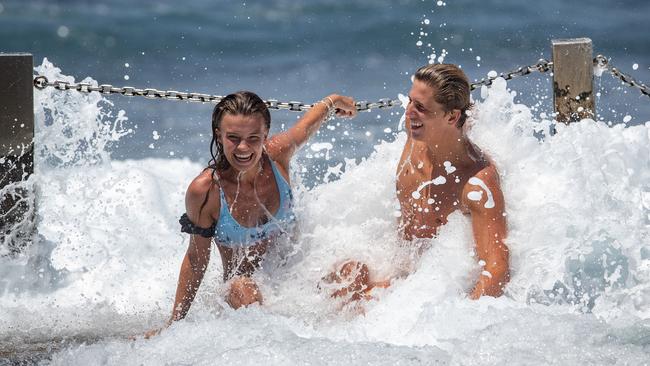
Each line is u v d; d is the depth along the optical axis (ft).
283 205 59.62
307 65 176.24
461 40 189.98
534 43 187.01
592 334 49.65
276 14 215.72
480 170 58.49
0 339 58.03
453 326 52.44
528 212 60.13
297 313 58.65
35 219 71.31
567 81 72.49
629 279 59.67
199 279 59.52
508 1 217.56
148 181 82.84
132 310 64.64
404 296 57.88
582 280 59.41
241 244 59.36
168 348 52.24
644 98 132.36
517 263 58.70
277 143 60.64
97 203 75.25
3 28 208.95
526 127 64.08
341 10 214.90
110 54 191.42
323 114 64.85
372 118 128.88
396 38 192.95
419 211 60.59
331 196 63.98
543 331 50.03
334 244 61.82
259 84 162.30
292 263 61.36
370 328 55.93
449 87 56.39
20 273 70.38
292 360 48.26
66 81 72.59
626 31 192.24
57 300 66.90
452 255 58.75
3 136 70.38
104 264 71.00
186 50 190.60
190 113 138.92
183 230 58.39
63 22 212.84
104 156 76.89
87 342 57.06
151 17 216.33
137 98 147.54
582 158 63.93
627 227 60.49
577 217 60.39
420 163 60.54
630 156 65.82
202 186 57.11
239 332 53.26
